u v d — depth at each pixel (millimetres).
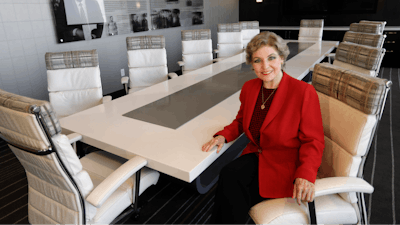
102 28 4277
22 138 1067
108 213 1304
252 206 1261
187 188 2100
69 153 1068
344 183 1107
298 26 7223
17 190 2217
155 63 3242
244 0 7664
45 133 984
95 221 1250
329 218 1190
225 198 1326
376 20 6367
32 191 1380
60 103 2449
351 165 1176
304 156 1193
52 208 1279
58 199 1234
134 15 4777
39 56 3615
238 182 1326
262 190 1271
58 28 3699
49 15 3625
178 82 2705
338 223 1206
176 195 2086
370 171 2270
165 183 2238
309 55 3873
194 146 1391
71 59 2418
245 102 1440
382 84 1044
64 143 1040
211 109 1903
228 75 2908
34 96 3652
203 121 1701
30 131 990
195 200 2027
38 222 1359
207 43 3916
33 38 3514
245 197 1307
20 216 1909
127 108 2002
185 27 6031
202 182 2002
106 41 4402
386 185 2076
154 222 1806
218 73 3025
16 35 3350
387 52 5992
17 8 3309
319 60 3648
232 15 7652
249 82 1472
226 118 1735
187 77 2902
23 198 2111
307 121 1235
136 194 1408
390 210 1809
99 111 1966
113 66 4621
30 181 1362
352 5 6441
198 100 2113
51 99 2432
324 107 1368
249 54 1306
